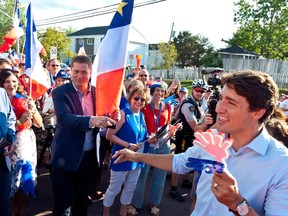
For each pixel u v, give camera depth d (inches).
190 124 160.7
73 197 117.0
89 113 114.5
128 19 110.5
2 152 106.0
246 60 1038.4
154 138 139.5
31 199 163.5
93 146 118.6
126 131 131.5
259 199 54.5
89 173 119.9
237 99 53.1
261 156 55.4
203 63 1466.5
